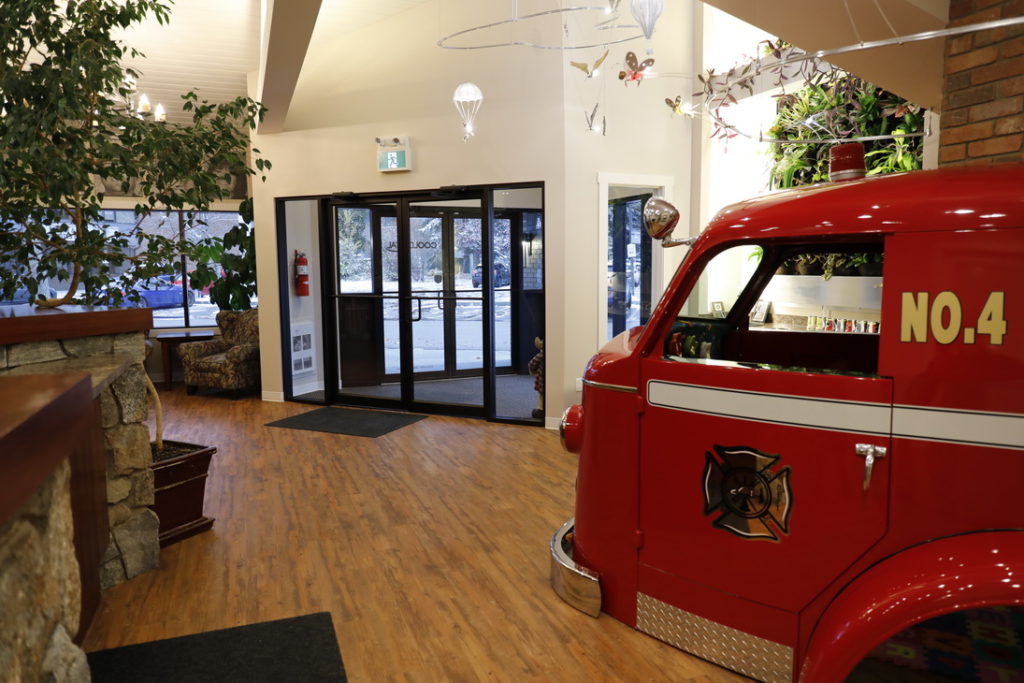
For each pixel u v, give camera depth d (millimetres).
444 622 2609
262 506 3947
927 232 1718
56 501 1390
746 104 5992
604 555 2547
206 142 3830
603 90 5664
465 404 6391
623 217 6059
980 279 1656
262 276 7055
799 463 1933
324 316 6906
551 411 5801
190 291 8961
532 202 7602
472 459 4895
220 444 5422
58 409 1214
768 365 2006
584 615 2619
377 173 6336
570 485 4277
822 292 4051
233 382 7301
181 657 2373
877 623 1623
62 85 3066
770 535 2012
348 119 6426
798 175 5402
